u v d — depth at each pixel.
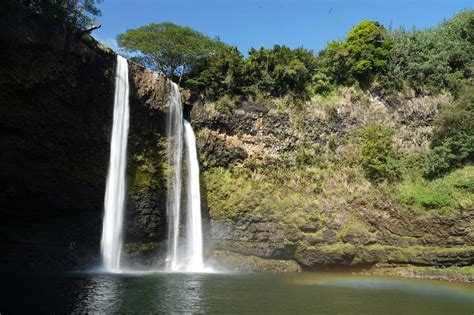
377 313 15.92
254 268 30.31
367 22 38.38
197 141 32.41
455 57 37.78
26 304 14.80
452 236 28.00
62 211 24.75
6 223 23.34
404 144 34.91
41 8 22.72
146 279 22.48
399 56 38.09
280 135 34.66
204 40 36.88
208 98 34.09
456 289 22.28
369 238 29.80
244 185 32.34
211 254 30.88
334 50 37.59
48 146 23.44
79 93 24.19
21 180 22.91
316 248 30.08
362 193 31.67
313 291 20.55
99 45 25.47
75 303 15.38
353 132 35.53
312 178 33.22
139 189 28.12
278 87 36.03
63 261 24.19
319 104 36.00
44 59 22.28
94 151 25.62
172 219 29.61
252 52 36.50
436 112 35.75
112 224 26.58
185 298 17.41
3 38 20.45
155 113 29.06
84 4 25.36
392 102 36.53
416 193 30.48
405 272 28.38
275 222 31.14
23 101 22.02
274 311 15.59
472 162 31.78
